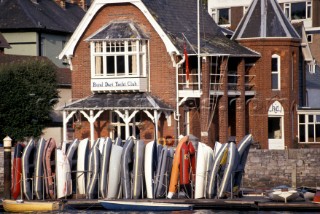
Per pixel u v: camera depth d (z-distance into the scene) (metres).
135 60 93.94
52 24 126.25
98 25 96.44
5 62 108.50
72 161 76.88
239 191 76.44
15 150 76.88
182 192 75.62
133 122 94.44
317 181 85.75
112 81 94.50
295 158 85.62
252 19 99.75
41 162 76.12
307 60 105.25
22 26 122.81
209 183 74.75
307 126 100.88
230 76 97.81
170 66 93.69
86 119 95.62
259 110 98.50
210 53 93.88
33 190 76.12
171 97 93.81
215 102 95.44
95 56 95.12
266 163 85.69
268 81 98.56
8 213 73.88
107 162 76.00
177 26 96.69
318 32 137.75
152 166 75.56
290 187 79.38
